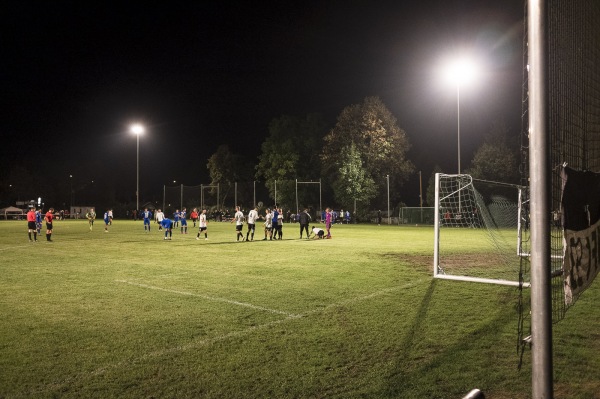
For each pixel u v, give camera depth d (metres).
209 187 57.59
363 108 51.47
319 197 55.47
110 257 16.56
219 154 65.75
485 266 14.22
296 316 7.88
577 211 3.84
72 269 13.51
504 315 7.92
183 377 5.19
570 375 5.20
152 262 15.12
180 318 7.73
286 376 5.21
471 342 6.43
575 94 4.61
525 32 3.07
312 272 12.89
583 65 4.91
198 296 9.55
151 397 4.67
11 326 7.22
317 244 22.17
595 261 4.37
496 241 23.42
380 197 51.72
